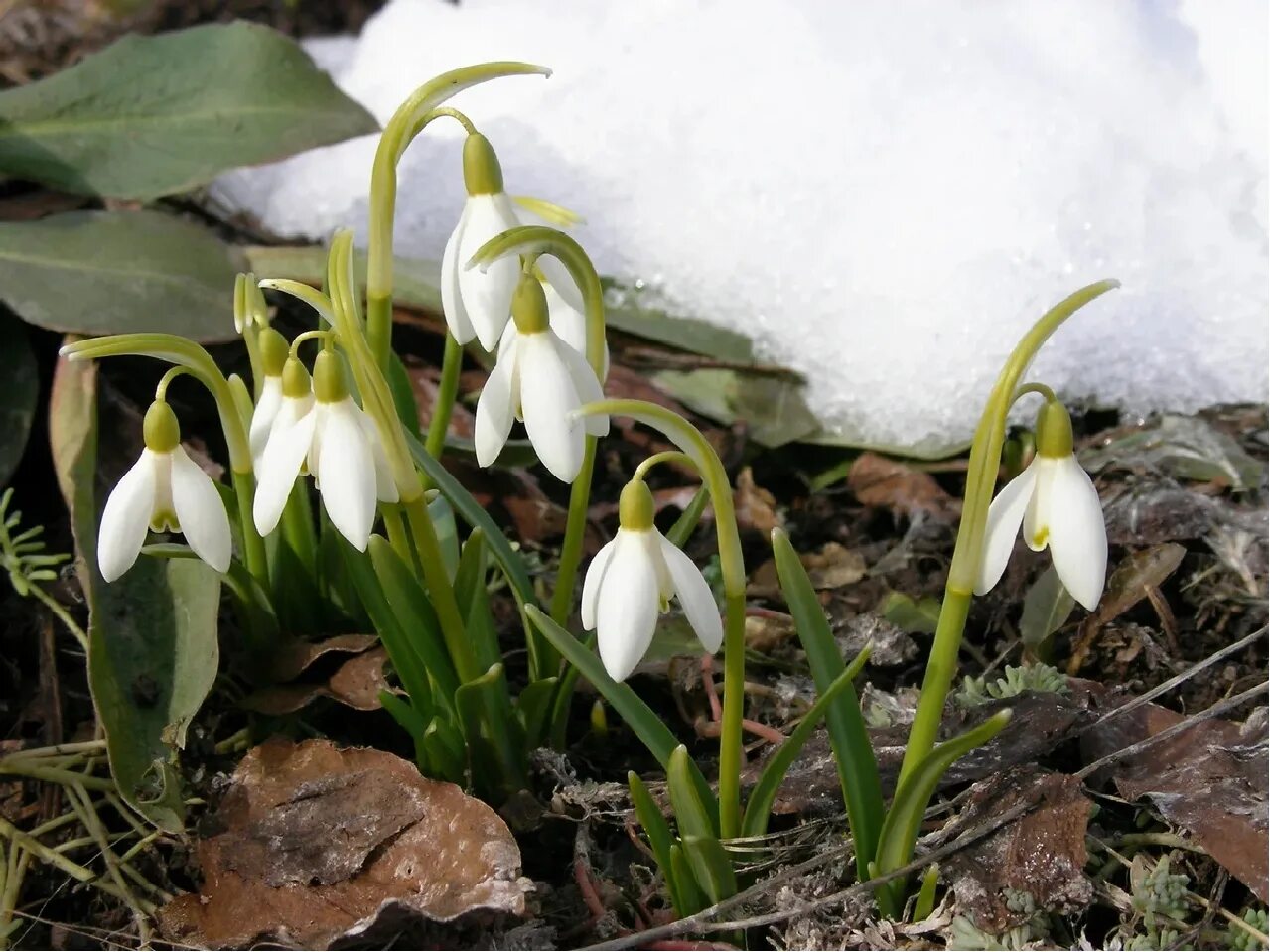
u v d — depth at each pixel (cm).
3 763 64
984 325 75
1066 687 64
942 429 75
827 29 84
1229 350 75
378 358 62
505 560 62
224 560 58
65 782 64
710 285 79
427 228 81
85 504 65
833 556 71
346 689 64
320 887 60
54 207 75
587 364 57
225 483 70
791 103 82
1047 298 75
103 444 69
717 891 59
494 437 57
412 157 84
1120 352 75
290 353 57
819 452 75
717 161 81
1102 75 80
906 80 81
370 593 61
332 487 56
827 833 61
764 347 77
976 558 56
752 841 59
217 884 61
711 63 84
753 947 60
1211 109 79
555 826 63
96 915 62
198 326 70
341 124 74
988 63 81
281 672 65
